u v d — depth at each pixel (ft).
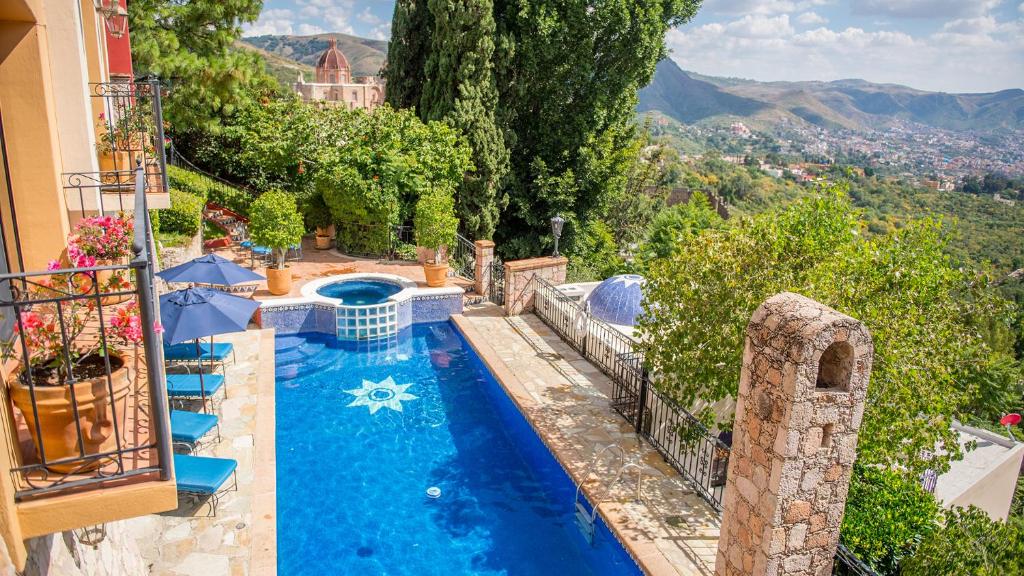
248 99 76.48
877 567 26.81
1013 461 50.83
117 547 19.08
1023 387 57.21
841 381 19.48
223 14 74.28
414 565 25.59
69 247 14.46
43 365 13.06
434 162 66.54
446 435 35.86
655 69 85.71
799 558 20.33
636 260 99.55
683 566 24.21
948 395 26.32
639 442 33.53
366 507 29.17
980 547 20.21
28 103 17.71
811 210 29.14
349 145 63.21
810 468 19.48
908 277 26.09
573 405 37.32
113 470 12.51
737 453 21.30
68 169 22.50
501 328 50.16
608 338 42.27
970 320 27.53
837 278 26.25
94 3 29.35
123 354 14.14
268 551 23.57
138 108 31.19
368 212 63.10
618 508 27.78
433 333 51.24
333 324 49.34
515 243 84.58
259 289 51.93
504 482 31.63
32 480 11.78
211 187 76.02
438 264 55.06
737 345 26.78
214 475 24.89
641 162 105.50
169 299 30.91
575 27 76.64
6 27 17.15
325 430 35.70
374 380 42.37
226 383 37.17
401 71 84.33
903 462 27.14
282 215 49.06
